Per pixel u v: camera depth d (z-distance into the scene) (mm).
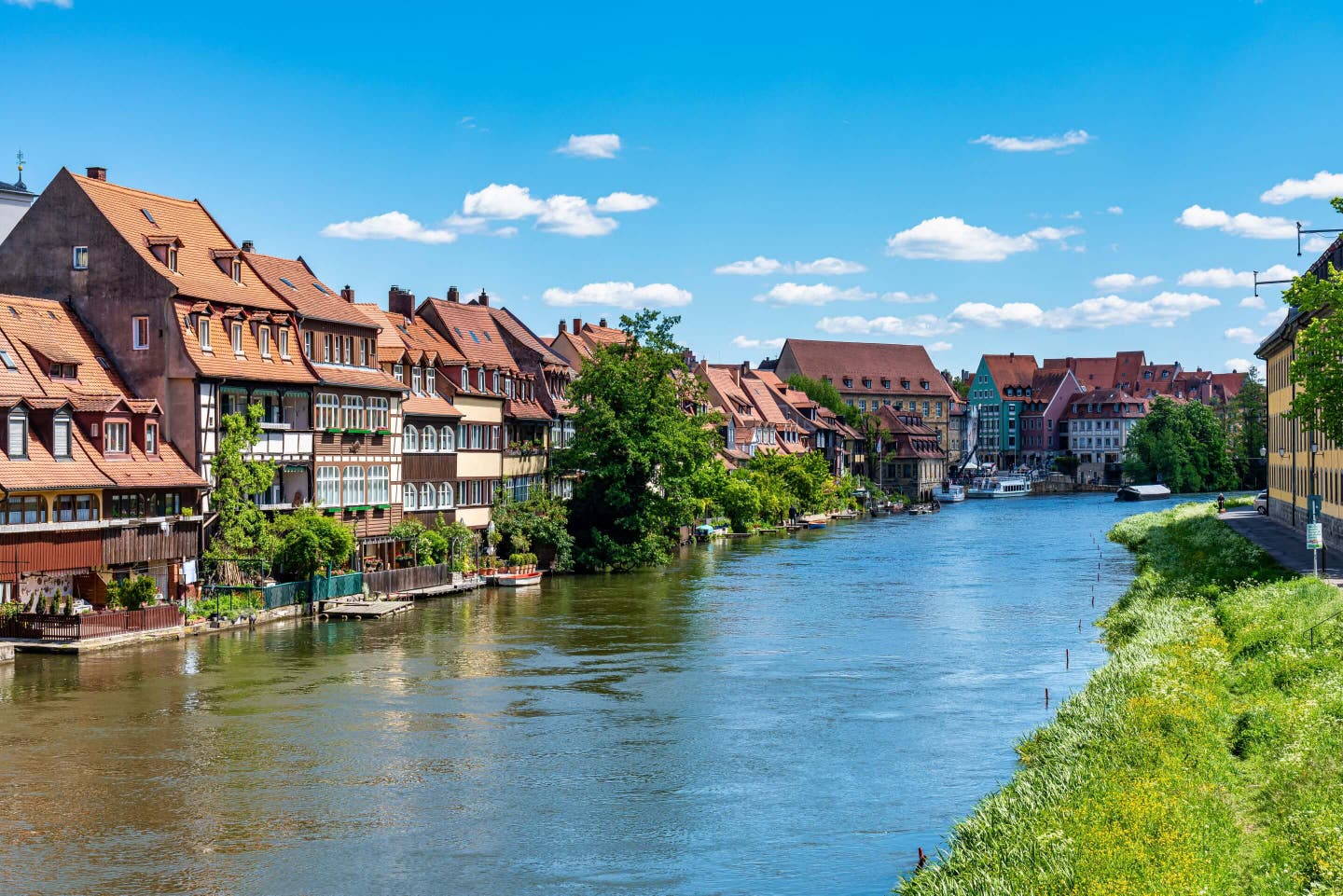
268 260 65875
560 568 80250
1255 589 47000
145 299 55125
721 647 50969
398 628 55250
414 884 25234
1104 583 73500
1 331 50562
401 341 72312
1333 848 20609
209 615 53531
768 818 29078
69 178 56094
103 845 27266
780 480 132375
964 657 48406
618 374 82062
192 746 34875
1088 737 29250
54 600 48406
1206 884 19906
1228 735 29250
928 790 31000
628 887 25094
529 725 37594
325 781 31781
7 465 45844
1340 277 47406
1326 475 67000
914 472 192625
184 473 54156
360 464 65625
